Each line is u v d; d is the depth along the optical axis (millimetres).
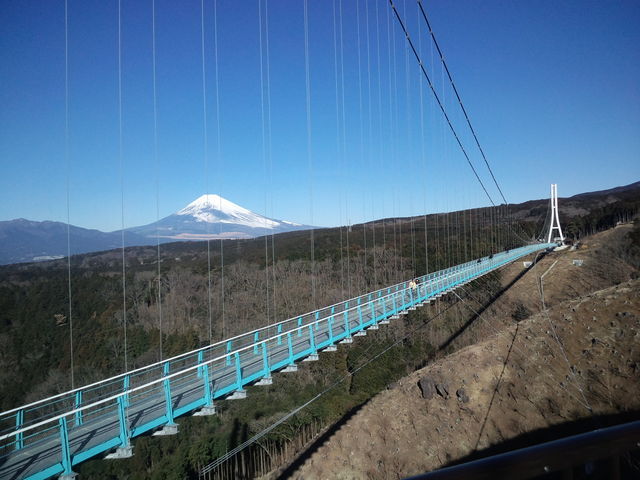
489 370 25891
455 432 23047
